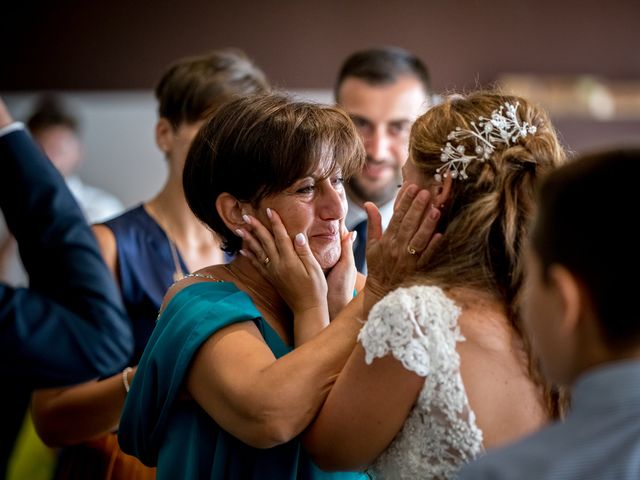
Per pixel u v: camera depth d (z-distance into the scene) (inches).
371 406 67.2
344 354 71.3
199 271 81.8
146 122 202.7
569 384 49.9
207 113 106.7
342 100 123.8
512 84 211.6
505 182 68.2
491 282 68.1
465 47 211.0
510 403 66.3
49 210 75.7
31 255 75.7
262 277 79.7
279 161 74.9
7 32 203.9
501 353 66.4
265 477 73.4
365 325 68.0
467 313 66.7
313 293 76.2
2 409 119.9
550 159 69.1
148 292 106.7
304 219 76.3
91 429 93.9
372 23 208.8
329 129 76.1
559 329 49.0
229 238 80.1
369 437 67.9
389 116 121.7
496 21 211.8
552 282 49.1
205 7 206.4
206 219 80.4
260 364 70.9
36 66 204.5
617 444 44.2
